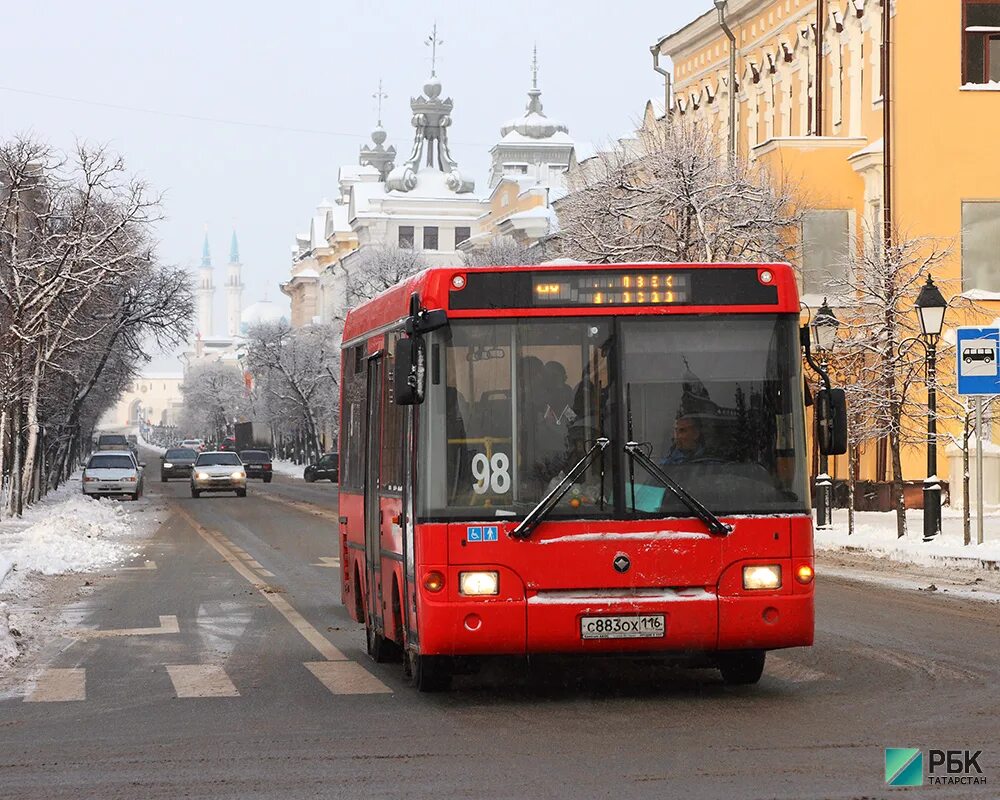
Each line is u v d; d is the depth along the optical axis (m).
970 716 13.14
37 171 56.25
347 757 11.84
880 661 16.80
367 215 178.88
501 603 13.93
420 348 14.19
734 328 14.45
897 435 46.09
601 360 14.30
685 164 53.28
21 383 53.97
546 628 13.91
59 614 24.00
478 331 14.31
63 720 14.01
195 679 16.66
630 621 13.95
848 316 48.16
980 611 22.14
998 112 51.62
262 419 175.00
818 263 54.75
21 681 16.62
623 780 10.70
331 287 192.75
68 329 61.41
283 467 153.50
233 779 11.06
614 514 14.07
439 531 14.05
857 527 40.03
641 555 14.02
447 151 185.88
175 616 23.59
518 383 14.27
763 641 14.09
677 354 14.37
